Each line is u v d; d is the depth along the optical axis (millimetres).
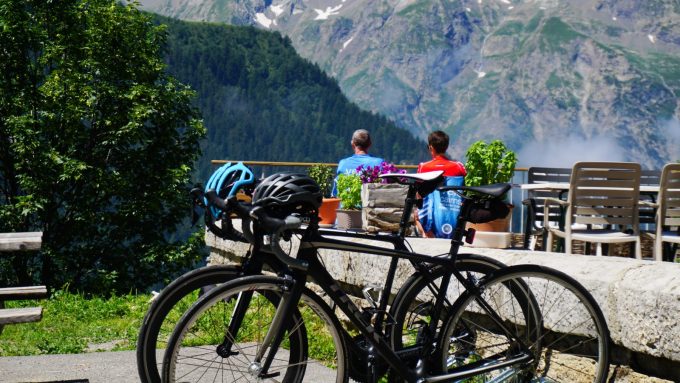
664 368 3264
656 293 3180
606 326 3359
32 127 26469
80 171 26516
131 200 27203
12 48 26953
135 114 26984
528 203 5836
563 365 3600
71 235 27688
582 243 7500
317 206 2973
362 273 5223
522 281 3426
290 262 2895
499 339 3506
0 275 27250
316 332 5086
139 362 2900
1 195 28984
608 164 6074
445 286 3277
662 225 6031
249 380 3096
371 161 7234
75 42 28609
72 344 6121
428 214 5727
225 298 2859
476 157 6051
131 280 27062
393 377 3266
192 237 27500
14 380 4469
